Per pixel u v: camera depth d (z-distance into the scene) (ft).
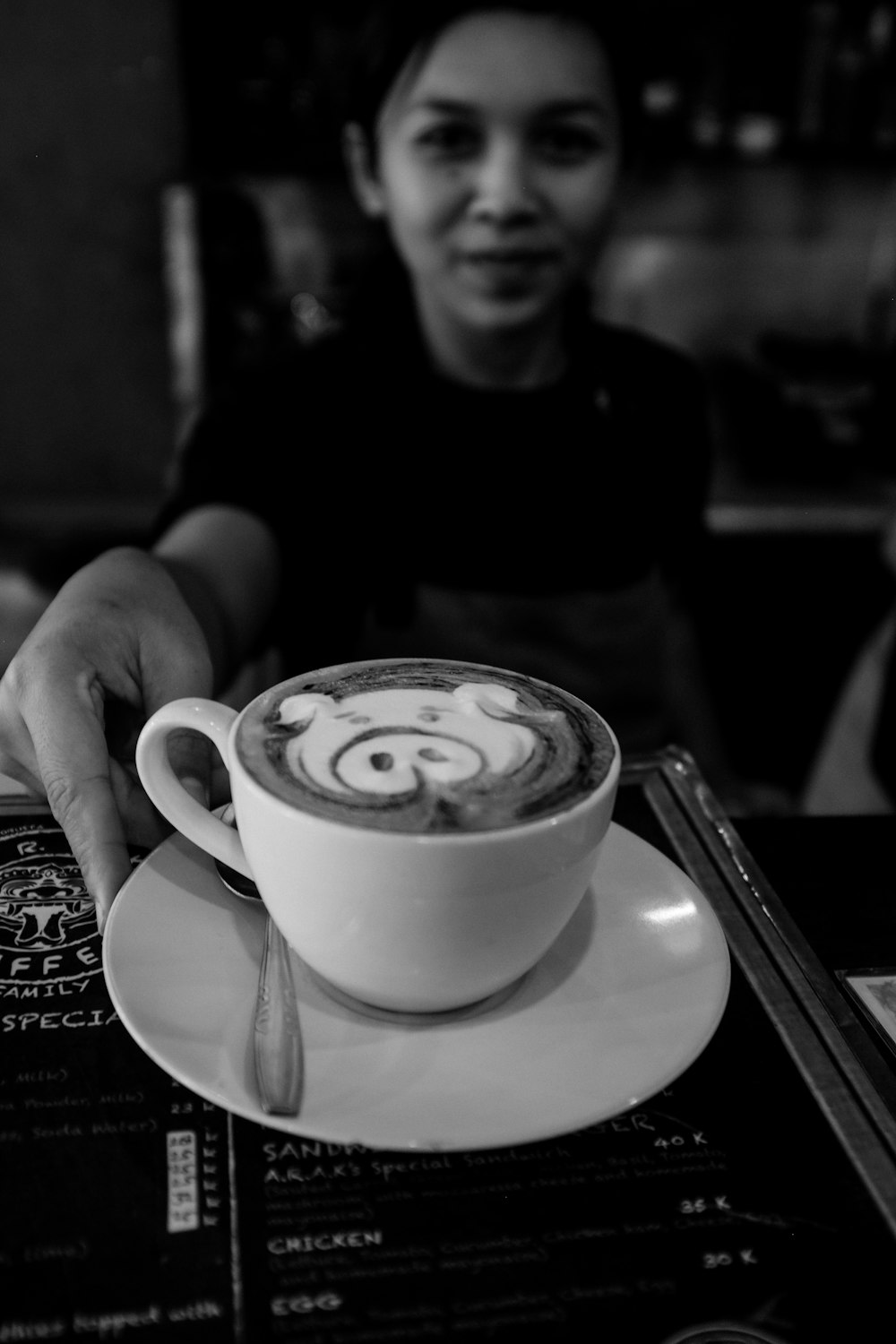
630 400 4.23
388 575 4.07
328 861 1.10
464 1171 1.10
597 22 3.63
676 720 4.31
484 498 4.07
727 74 5.78
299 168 5.67
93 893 1.44
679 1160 1.12
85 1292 0.95
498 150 3.71
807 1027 1.31
